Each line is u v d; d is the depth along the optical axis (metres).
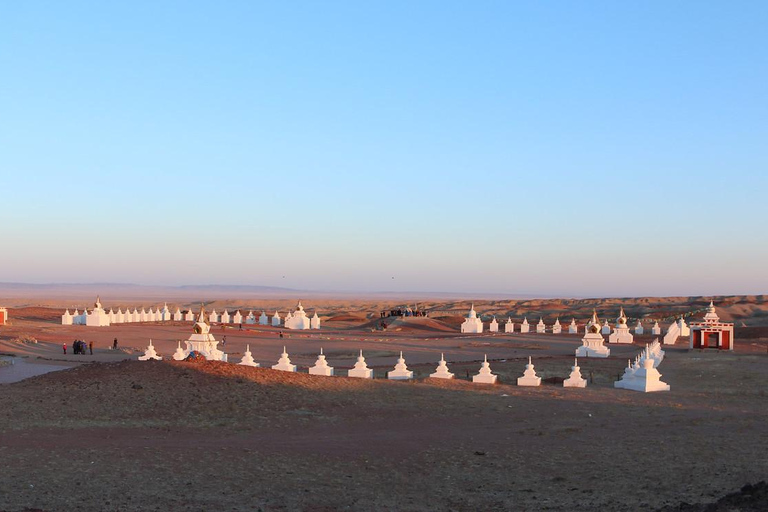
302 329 134.00
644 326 155.50
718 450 31.06
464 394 47.34
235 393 41.69
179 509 22.94
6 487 24.31
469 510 23.45
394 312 155.88
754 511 19.67
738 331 116.94
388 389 47.16
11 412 36.88
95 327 119.38
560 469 28.62
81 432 33.81
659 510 21.75
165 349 87.44
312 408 40.47
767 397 49.72
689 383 57.16
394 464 29.73
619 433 36.00
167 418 36.97
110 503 23.17
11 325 117.69
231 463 29.05
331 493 25.41
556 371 66.12
